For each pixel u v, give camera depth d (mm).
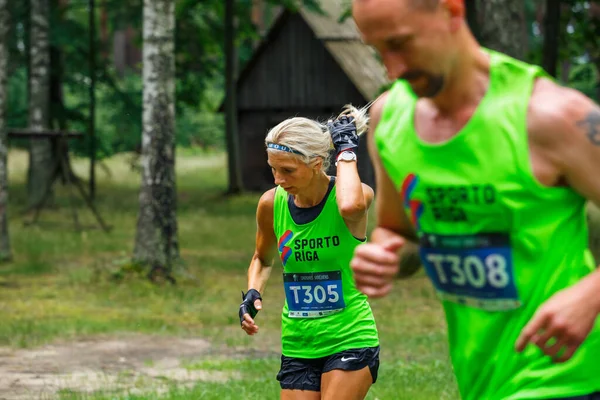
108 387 10172
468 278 3619
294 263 5730
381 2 3150
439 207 3580
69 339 13336
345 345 5641
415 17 3166
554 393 3506
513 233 3471
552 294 3492
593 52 28109
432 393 9453
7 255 21141
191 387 10133
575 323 3221
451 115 3492
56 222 29469
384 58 3254
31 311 15500
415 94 3391
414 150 3607
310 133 5438
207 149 64250
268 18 49688
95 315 15320
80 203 36031
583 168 3291
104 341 13266
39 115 31141
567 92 3361
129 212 33875
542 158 3346
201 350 12742
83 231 27516
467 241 3557
